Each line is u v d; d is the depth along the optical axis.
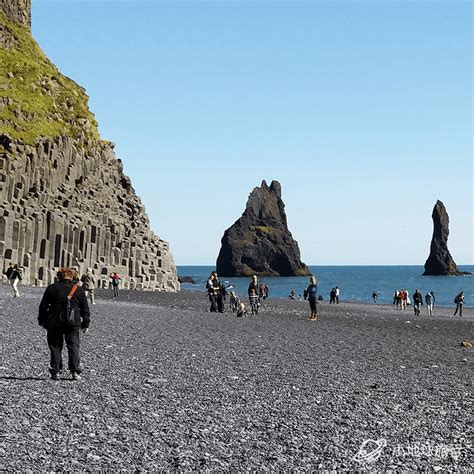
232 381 16.41
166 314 40.88
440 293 194.25
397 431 11.91
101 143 109.81
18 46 108.69
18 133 85.12
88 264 87.50
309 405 13.89
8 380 14.85
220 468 9.38
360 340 30.00
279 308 62.62
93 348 21.38
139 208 112.38
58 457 9.44
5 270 68.75
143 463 9.43
